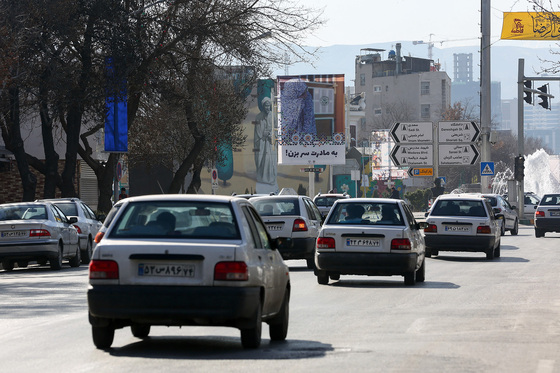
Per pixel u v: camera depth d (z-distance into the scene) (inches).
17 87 2935.5
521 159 4825.3
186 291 844.6
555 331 1051.9
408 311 1266.0
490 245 2319.1
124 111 3058.6
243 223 896.9
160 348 917.2
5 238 2113.7
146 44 3080.7
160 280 853.2
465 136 5231.3
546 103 4116.6
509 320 1159.6
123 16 3026.6
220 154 4377.5
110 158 3390.7
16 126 3080.7
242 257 856.3
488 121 4099.4
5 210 2182.6
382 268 1643.7
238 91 3634.4
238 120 3860.7
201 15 3159.5
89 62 3063.5
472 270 2058.3
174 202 906.1
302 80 6117.1
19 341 994.7
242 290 848.9
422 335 1018.7
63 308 1344.7
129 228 885.2
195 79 3280.0
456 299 1433.3
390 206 1700.3
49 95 3006.9
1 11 2669.8
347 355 869.8
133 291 848.9
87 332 1067.3
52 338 1015.6
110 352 893.2
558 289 1601.9
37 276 2009.1
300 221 2030.0
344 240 1664.6
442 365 810.2
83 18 3048.7
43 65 2918.3
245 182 6756.9
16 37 2664.9
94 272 863.1
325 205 3287.4
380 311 1266.0
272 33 3235.7
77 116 3161.9
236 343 954.7
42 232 2127.2
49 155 3171.8
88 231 2497.5
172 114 3912.4
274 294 943.0
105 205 3390.7
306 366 803.4
